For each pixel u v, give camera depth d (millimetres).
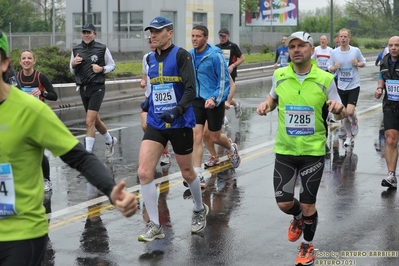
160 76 8516
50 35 45000
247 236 8914
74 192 11516
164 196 11125
